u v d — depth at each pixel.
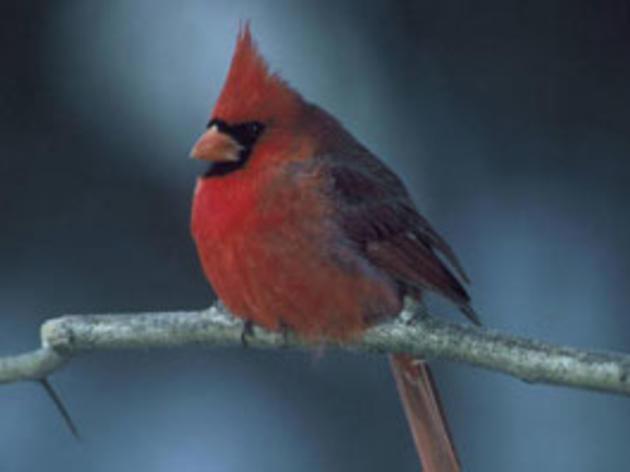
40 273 10.27
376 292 7.92
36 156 10.45
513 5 11.10
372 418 10.09
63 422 10.16
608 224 10.68
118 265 10.31
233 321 7.96
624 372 6.73
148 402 10.23
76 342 7.48
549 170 10.84
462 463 9.98
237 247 7.80
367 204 8.12
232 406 10.20
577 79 11.00
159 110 10.62
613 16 11.08
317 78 10.78
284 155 7.87
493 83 10.97
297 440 10.06
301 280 7.82
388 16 11.01
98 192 10.45
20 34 10.59
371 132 10.77
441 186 10.77
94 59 10.67
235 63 7.93
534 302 10.45
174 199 10.46
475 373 10.20
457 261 8.55
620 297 10.48
